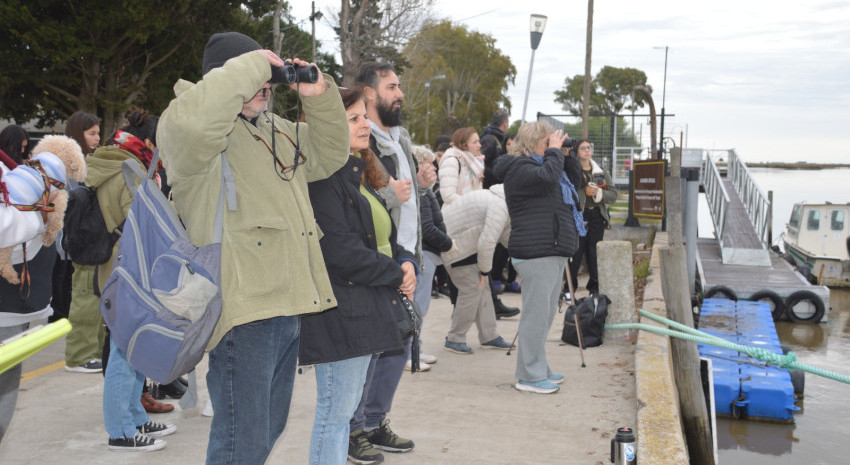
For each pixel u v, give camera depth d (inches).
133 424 163.9
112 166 178.4
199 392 203.0
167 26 1061.8
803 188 3885.3
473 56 3415.4
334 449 121.6
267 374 99.8
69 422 181.2
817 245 1007.0
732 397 356.5
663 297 324.8
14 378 93.4
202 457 160.1
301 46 1637.6
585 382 228.4
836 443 335.6
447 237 210.1
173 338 92.6
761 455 320.8
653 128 881.5
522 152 209.0
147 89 1168.8
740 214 898.7
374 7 1530.5
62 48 948.0
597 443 175.8
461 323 268.2
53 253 158.9
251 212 97.8
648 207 572.4
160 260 93.6
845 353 540.4
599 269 286.7
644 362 222.8
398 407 203.2
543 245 206.5
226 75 90.7
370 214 124.1
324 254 117.3
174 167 92.4
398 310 124.3
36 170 123.0
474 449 171.2
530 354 216.7
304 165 115.1
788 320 641.6
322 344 116.6
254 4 1240.2
